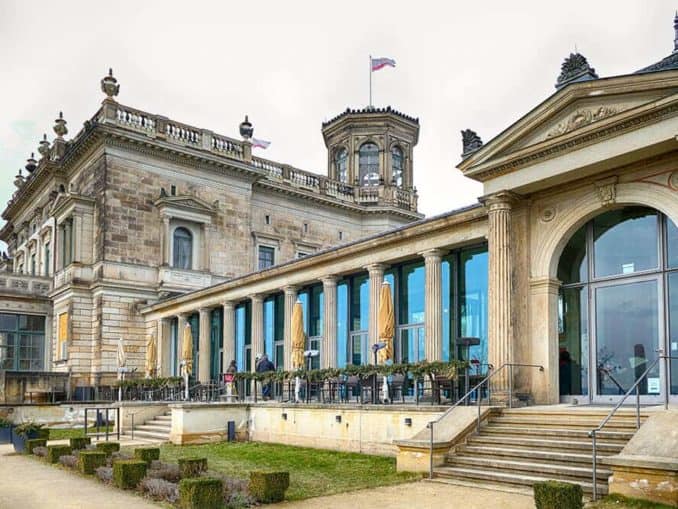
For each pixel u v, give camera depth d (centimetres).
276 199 5012
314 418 2070
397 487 1316
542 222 1867
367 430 1866
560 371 1852
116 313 4047
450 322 2280
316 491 1295
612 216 1794
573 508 970
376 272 2516
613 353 1753
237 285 3303
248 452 1992
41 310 4522
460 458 1420
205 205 4391
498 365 1827
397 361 2481
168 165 4334
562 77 1762
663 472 1030
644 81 1551
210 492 1118
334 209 5353
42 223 5119
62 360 4181
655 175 1623
